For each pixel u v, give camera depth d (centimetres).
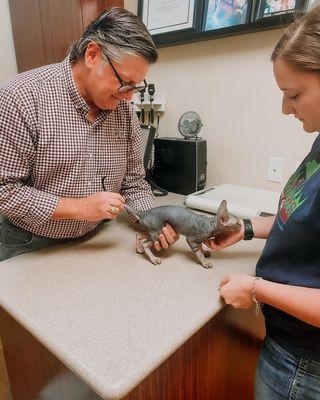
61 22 158
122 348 57
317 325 55
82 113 88
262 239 94
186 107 161
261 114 138
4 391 137
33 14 174
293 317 63
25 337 86
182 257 90
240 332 91
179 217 85
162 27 150
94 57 80
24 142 81
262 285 63
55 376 77
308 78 52
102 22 79
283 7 114
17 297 71
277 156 138
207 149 160
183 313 66
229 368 91
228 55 140
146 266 85
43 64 181
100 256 92
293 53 52
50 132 83
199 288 74
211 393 86
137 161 113
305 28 52
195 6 136
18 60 202
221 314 80
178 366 70
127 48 76
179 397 73
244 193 138
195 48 149
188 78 156
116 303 69
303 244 57
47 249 97
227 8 128
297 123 129
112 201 86
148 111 173
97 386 50
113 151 99
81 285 76
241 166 151
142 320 64
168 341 58
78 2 145
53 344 58
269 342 71
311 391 64
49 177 89
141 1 154
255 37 130
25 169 85
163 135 174
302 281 59
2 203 83
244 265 85
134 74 81
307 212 55
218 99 149
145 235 92
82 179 93
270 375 70
